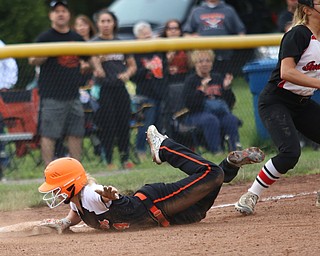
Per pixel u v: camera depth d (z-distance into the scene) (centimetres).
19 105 3111
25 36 5347
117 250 1561
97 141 3169
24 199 2462
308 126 2012
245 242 1584
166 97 3183
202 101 3203
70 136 3080
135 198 1834
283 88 1953
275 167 1973
